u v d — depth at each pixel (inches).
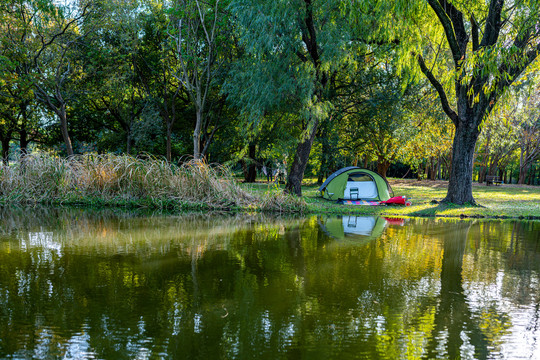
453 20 524.1
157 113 928.9
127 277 185.6
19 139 1098.7
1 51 714.2
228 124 955.3
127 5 776.3
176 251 243.8
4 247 246.1
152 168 518.9
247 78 597.3
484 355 113.6
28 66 766.5
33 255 225.6
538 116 1227.9
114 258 222.4
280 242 278.8
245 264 213.2
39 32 722.2
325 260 225.6
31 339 119.3
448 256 241.1
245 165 1028.5
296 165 633.6
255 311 144.6
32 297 155.9
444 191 894.4
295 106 594.6
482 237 314.5
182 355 110.3
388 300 158.7
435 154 1164.5
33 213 418.0
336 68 551.8
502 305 155.1
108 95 900.0
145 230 321.4
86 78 855.7
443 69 610.9
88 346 115.2
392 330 130.0
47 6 681.0
